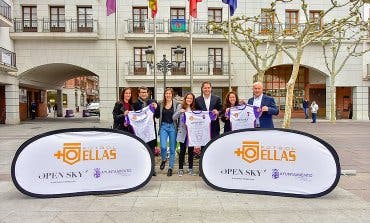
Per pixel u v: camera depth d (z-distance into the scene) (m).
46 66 28.97
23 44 27.72
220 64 28.92
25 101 34.38
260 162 6.82
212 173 7.02
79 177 6.74
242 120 7.74
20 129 22.30
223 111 8.16
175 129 8.30
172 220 5.26
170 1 28.38
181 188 7.16
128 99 8.23
